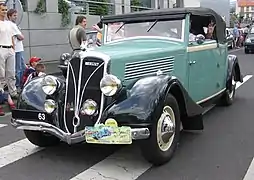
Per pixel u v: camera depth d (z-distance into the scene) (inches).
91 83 195.2
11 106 335.0
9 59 341.4
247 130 264.4
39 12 618.8
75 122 196.7
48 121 203.6
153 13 257.6
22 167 201.5
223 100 340.2
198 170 193.3
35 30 615.2
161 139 197.3
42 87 212.5
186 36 247.4
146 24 259.9
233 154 216.1
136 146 231.5
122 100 190.5
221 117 303.4
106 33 270.4
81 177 186.7
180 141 240.4
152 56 218.7
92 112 192.5
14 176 189.8
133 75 207.5
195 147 228.7
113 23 269.6
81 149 228.4
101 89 189.3
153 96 189.8
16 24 374.3
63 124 200.8
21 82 363.9
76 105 197.0
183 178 183.6
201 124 234.1
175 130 209.8
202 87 272.7
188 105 217.2
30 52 607.2
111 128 185.8
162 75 205.9
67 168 199.2
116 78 189.2
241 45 1266.0
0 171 196.4
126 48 227.1
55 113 202.8
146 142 191.0
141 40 256.2
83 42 357.1
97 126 187.8
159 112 189.6
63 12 667.4
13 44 346.0
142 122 183.6
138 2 1047.0
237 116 306.0
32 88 216.7
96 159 211.5
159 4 1156.5
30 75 337.1
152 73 218.1
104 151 224.2
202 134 256.2
